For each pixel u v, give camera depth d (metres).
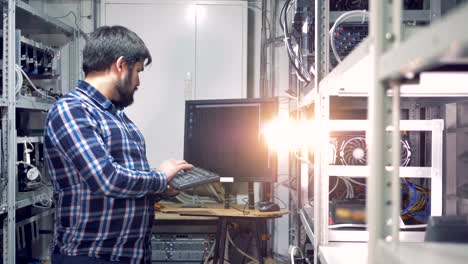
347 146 1.68
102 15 3.05
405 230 1.34
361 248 1.28
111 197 1.35
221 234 2.40
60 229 1.40
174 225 2.80
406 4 1.77
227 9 3.05
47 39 3.16
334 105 1.85
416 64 0.48
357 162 1.66
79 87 1.45
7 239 2.19
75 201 1.37
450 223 0.83
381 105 0.63
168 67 3.06
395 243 0.60
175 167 1.57
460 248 0.59
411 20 1.67
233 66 3.05
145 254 1.50
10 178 2.21
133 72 1.51
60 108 1.35
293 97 2.43
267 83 3.18
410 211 1.48
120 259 1.40
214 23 3.05
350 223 1.43
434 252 0.57
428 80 0.96
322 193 1.38
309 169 2.01
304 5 2.00
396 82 0.60
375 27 0.62
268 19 3.20
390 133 0.62
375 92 0.63
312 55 1.99
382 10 0.62
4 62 2.23
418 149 1.73
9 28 2.22
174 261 2.75
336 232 1.38
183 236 2.76
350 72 1.01
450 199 1.51
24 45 2.50
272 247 3.16
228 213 2.38
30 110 2.75
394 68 0.55
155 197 1.58
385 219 0.62
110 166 1.30
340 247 1.30
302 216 1.98
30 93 2.61
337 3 1.82
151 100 3.06
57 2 3.28
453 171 1.52
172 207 2.57
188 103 2.60
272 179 2.43
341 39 1.72
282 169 3.15
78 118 1.32
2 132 2.20
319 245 1.35
